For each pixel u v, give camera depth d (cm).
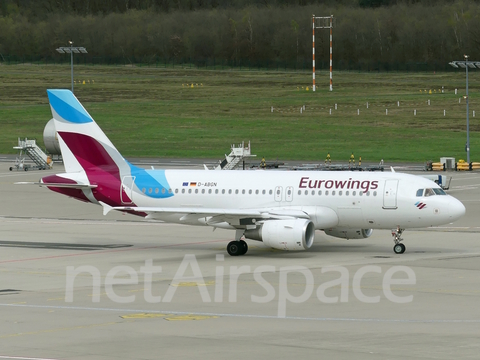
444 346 9331
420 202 17162
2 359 8906
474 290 13125
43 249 18875
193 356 8981
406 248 18450
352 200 17588
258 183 18400
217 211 17162
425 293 12888
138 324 10769
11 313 11650
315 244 19362
